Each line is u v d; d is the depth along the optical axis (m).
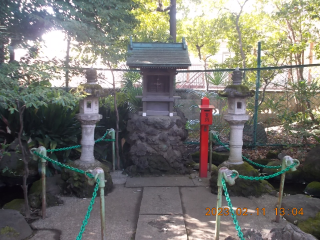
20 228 3.03
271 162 5.59
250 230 2.71
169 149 5.06
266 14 10.60
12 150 4.99
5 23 3.86
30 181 5.01
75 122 5.46
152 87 5.16
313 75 9.80
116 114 5.36
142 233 3.04
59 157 5.19
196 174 5.11
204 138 4.87
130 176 4.98
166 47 5.14
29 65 3.24
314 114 6.70
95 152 5.61
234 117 4.12
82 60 4.54
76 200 3.99
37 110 5.07
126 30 4.62
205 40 13.91
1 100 2.72
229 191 4.15
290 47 8.84
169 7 9.76
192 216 3.49
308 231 3.19
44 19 3.74
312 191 4.60
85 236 3.02
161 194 4.16
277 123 7.73
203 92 8.28
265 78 7.23
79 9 4.34
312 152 5.26
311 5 8.16
